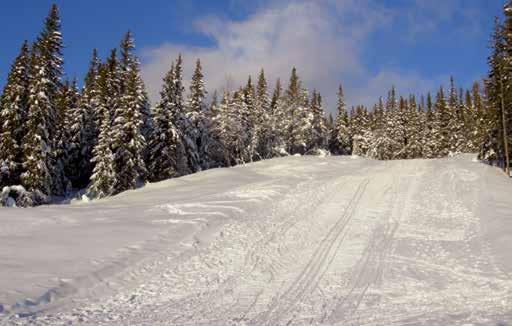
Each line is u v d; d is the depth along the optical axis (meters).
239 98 57.41
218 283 9.94
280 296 8.91
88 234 13.34
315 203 20.48
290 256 12.40
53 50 31.67
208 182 29.16
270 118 59.66
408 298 8.49
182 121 42.06
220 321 7.37
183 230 14.56
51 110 31.08
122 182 34.94
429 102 80.56
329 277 10.30
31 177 28.72
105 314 7.80
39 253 10.99
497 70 31.19
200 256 12.20
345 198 21.45
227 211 17.92
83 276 9.57
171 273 10.64
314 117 63.97
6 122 29.78
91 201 25.42
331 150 78.06
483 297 8.31
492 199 19.38
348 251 12.77
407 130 71.94
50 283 8.97
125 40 41.03
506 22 29.53
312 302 8.45
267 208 19.36
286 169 35.19
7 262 10.05
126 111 35.22
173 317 7.62
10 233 13.03
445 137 66.06
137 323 7.29
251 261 11.84
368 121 78.19
